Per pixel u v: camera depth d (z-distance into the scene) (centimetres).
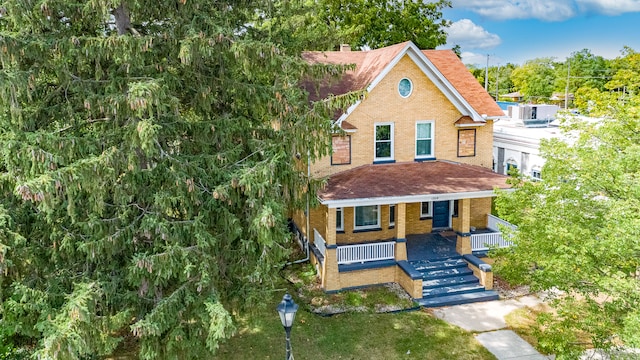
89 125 1151
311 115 1189
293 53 1805
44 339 868
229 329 990
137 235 1104
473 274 1766
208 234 1062
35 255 1039
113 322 997
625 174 1014
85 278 1023
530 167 2466
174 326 1049
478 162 2080
